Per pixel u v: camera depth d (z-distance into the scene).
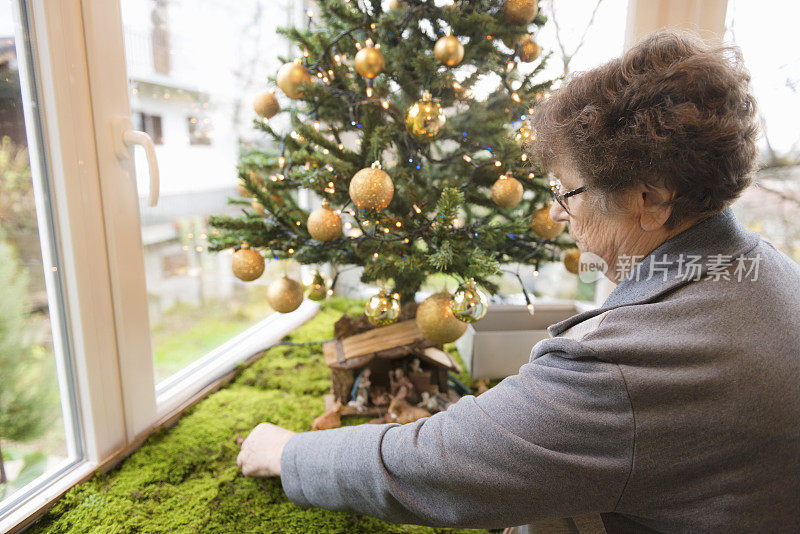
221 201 1.44
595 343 0.46
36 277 0.77
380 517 0.58
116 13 0.79
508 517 0.49
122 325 0.87
